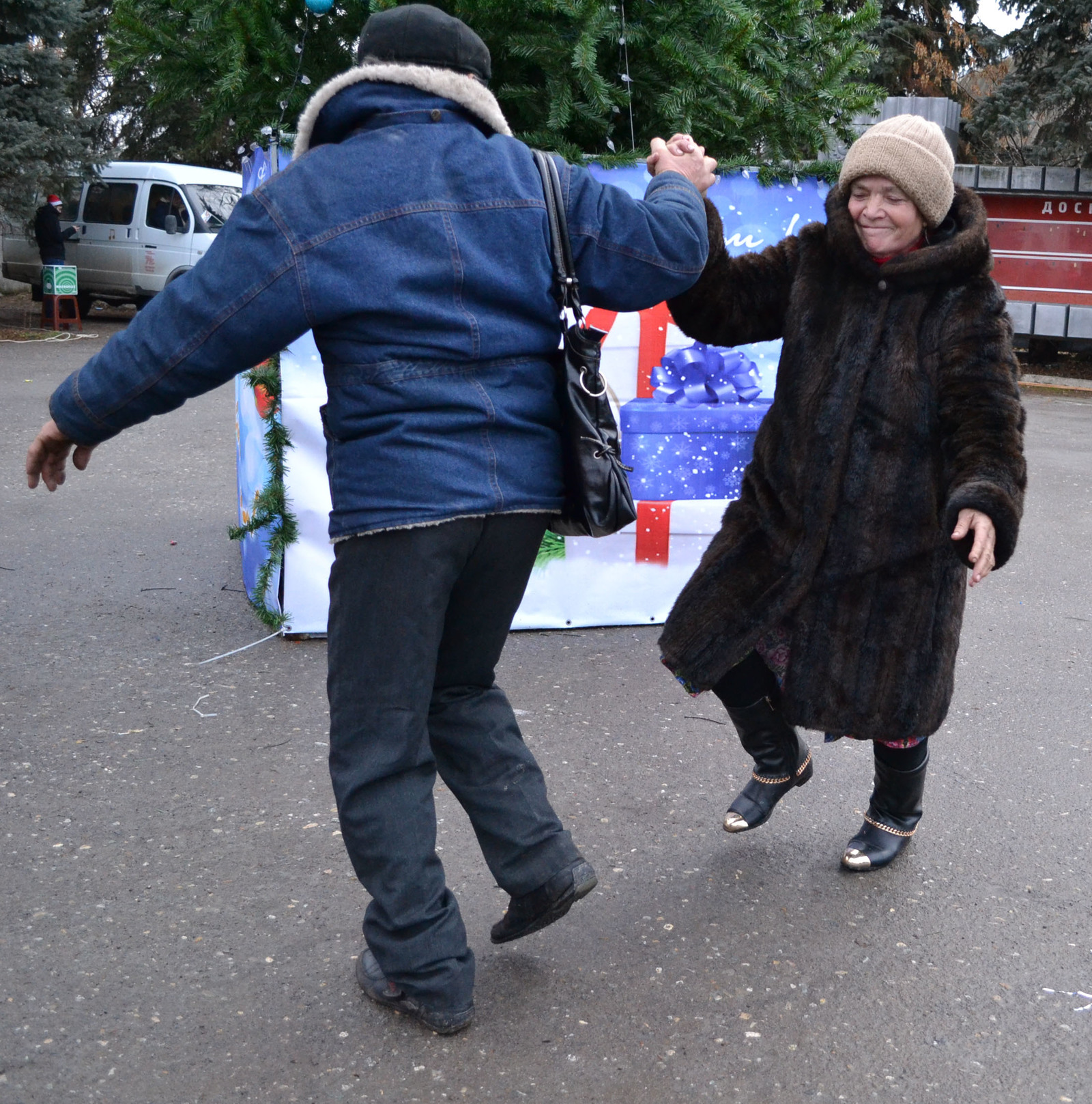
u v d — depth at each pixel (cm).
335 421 211
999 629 499
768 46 457
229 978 246
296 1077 217
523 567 224
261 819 312
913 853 307
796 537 269
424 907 224
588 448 218
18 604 482
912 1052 229
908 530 262
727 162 441
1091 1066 226
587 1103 212
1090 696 423
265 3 409
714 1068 222
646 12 432
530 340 215
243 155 464
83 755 347
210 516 637
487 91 219
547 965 254
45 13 1473
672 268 225
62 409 204
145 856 292
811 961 257
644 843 307
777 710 293
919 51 1759
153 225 1650
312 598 445
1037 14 1463
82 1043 224
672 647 278
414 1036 229
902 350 260
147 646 439
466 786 235
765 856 303
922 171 253
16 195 1508
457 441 208
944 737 384
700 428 456
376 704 216
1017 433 249
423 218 201
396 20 214
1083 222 1316
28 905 269
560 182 218
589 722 384
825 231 277
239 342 198
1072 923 275
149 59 455
